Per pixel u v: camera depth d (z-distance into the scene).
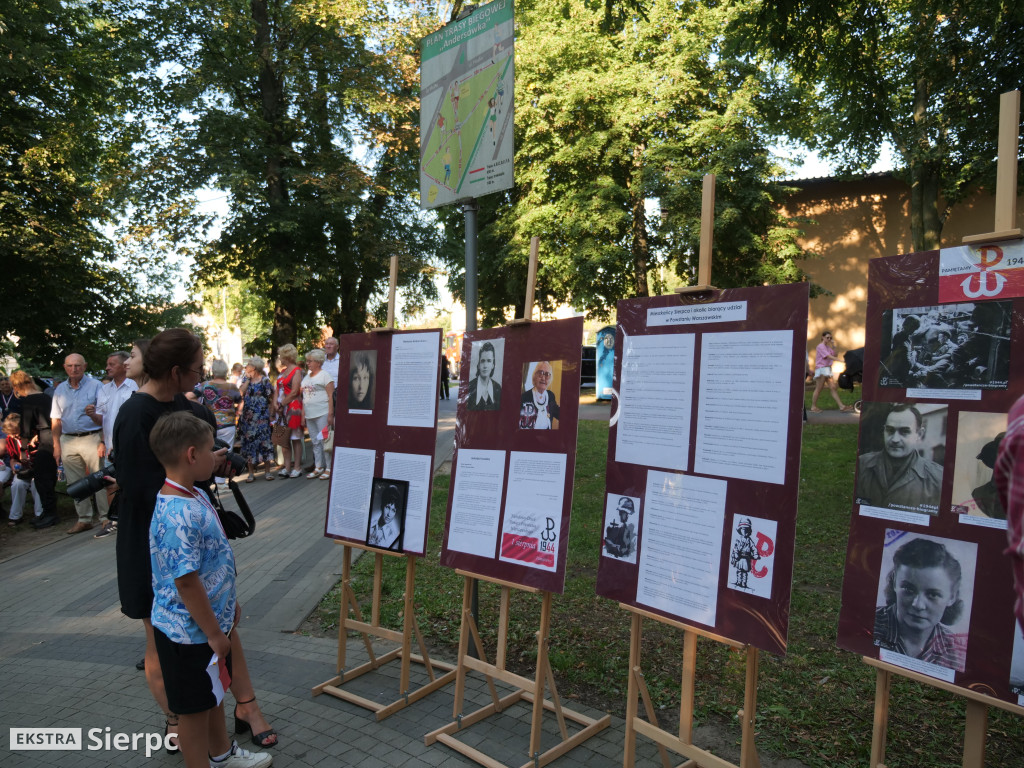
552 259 19.86
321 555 6.48
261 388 10.54
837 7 8.07
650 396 2.88
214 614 2.67
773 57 8.92
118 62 16.28
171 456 2.66
